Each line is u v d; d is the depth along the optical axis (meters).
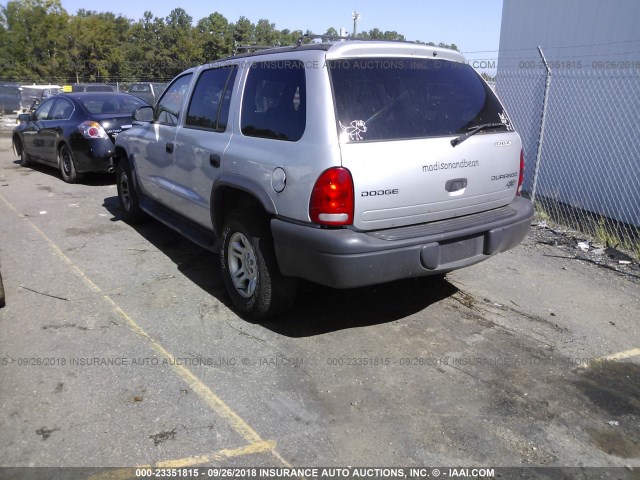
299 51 3.66
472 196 3.81
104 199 8.08
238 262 4.14
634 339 3.95
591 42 7.57
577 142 7.89
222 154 4.12
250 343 3.79
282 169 3.48
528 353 3.71
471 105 3.94
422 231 3.51
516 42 9.02
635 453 2.78
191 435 2.83
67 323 4.05
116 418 2.96
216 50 63.97
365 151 3.29
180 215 5.32
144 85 24.75
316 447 2.77
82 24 48.56
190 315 4.20
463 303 4.48
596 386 3.34
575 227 6.84
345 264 3.27
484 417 3.03
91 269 5.16
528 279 5.04
